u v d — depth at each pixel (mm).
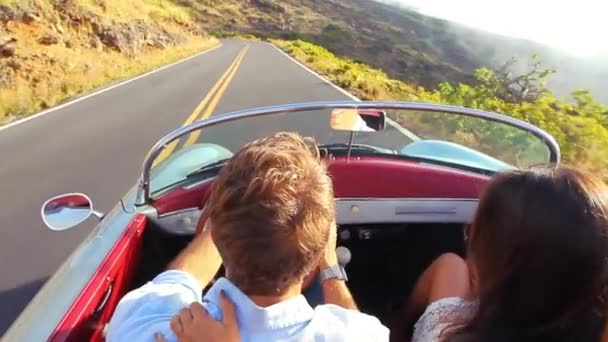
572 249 1172
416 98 19625
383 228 3256
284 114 3014
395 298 3176
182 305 1533
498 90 25000
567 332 1209
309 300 2283
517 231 1217
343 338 1390
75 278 2145
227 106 15906
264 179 1336
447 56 124688
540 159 3066
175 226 2789
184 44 46438
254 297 1340
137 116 14516
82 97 18359
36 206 7398
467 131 3156
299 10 135250
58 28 27172
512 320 1238
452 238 3279
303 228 1321
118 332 1491
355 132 3102
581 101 17500
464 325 1351
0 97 16156
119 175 8883
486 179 3148
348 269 3328
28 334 1843
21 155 10375
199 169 2969
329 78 23281
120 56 30969
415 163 3209
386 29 139375
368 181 3061
